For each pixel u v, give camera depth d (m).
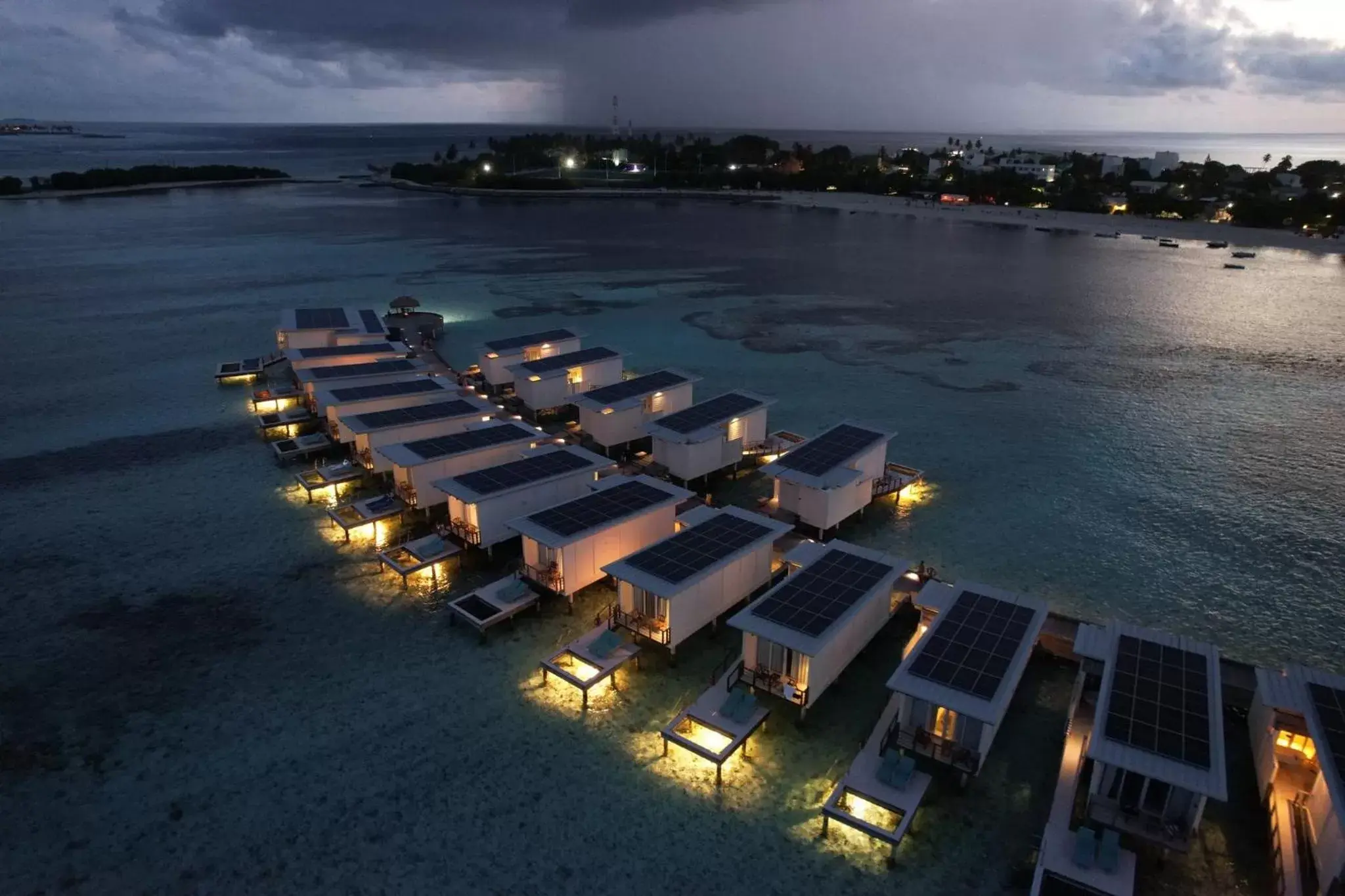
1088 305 98.94
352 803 24.11
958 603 28.58
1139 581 37.03
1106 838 20.62
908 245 151.25
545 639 32.03
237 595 35.06
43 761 25.58
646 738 26.84
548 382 54.97
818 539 39.34
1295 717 24.03
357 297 96.69
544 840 22.86
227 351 73.44
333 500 44.00
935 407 61.19
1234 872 21.64
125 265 115.38
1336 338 83.12
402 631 32.59
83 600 34.59
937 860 22.17
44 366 68.25
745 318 90.25
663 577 29.88
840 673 28.84
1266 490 46.84
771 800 24.30
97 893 21.16
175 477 46.94
